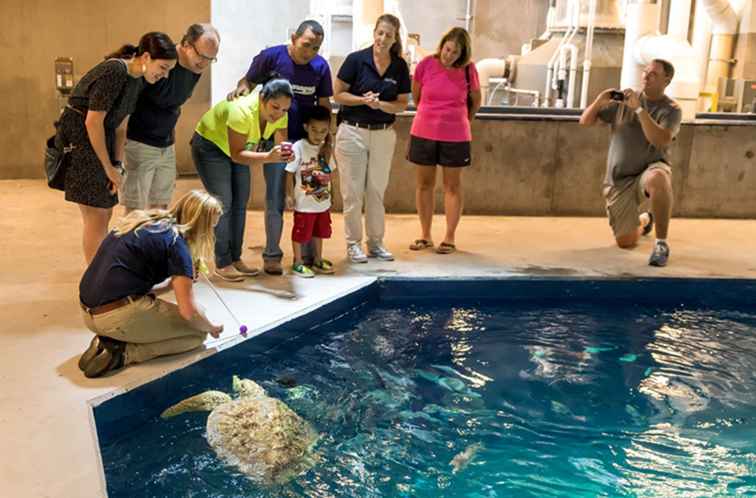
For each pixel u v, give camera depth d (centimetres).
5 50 705
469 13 1056
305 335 393
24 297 387
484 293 468
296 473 257
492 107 667
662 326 429
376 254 501
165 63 346
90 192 363
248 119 401
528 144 658
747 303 481
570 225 635
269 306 394
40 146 735
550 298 474
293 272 455
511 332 412
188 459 261
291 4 837
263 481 251
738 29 848
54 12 709
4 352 316
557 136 659
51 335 338
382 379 343
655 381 349
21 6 700
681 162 669
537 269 489
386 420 303
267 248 446
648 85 527
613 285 475
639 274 484
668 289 479
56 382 291
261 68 432
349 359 365
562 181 670
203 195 316
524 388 338
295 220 445
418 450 280
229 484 248
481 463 272
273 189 433
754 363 374
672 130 523
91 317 303
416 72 517
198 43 372
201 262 321
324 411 307
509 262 504
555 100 821
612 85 807
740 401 330
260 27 830
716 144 667
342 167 477
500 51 1062
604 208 678
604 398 330
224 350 336
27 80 717
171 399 310
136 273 302
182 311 305
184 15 744
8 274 427
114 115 355
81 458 238
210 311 381
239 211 435
